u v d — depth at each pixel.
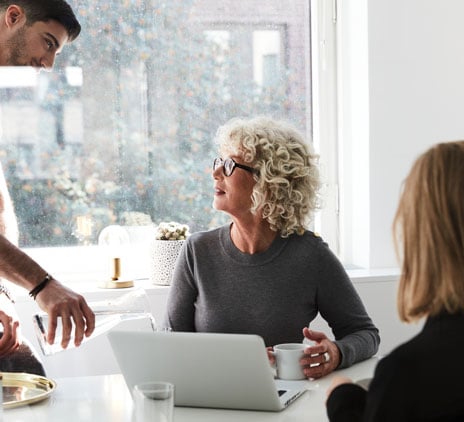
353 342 2.21
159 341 1.79
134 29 3.48
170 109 3.54
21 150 3.40
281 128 2.48
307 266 2.41
